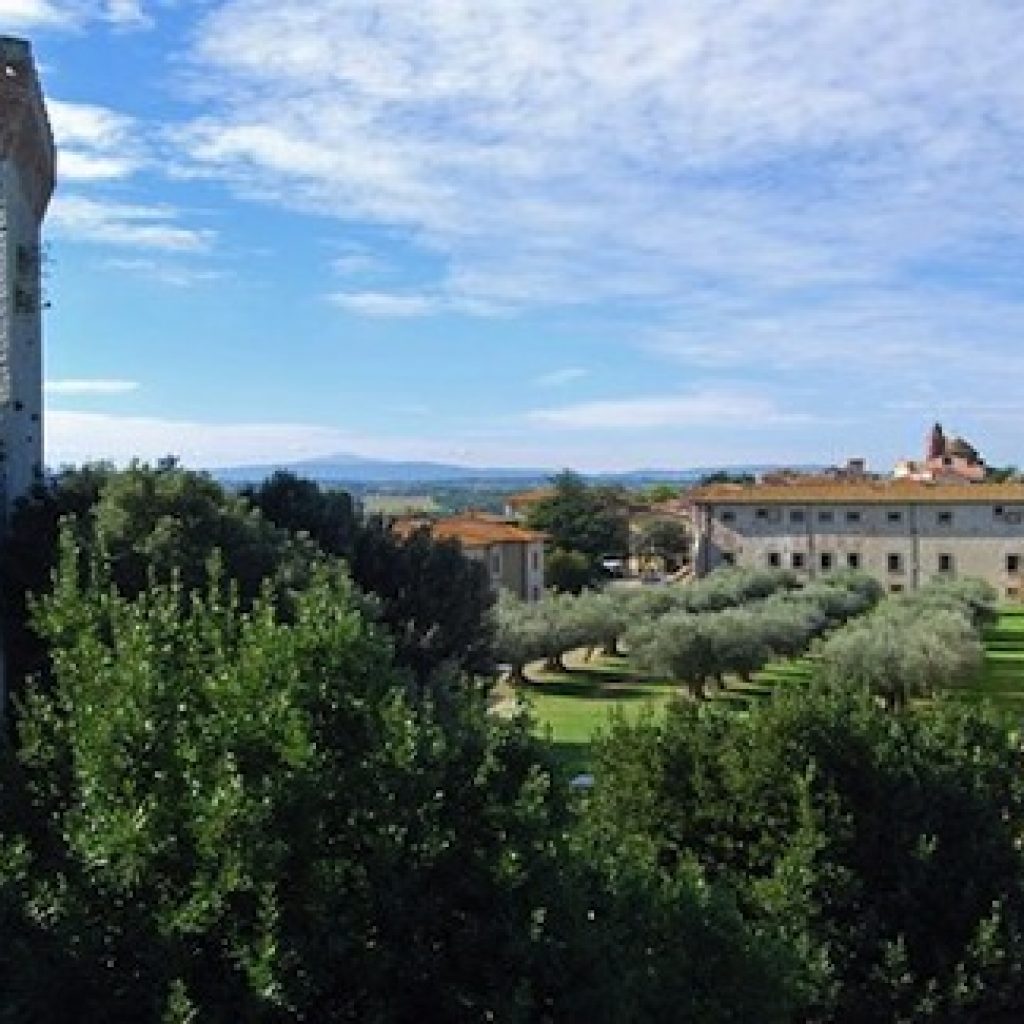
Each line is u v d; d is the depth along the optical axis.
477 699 15.39
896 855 19.34
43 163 41.72
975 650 56.97
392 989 12.44
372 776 12.72
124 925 11.90
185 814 12.09
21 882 12.06
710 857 19.59
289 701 12.62
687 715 21.23
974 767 20.70
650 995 13.85
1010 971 18.84
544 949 12.62
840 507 126.00
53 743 13.83
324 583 19.28
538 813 13.20
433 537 50.22
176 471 36.38
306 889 11.92
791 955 15.79
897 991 18.42
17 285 38.75
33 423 41.47
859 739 19.78
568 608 77.38
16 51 36.38
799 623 69.69
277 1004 11.41
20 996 11.35
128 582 33.00
